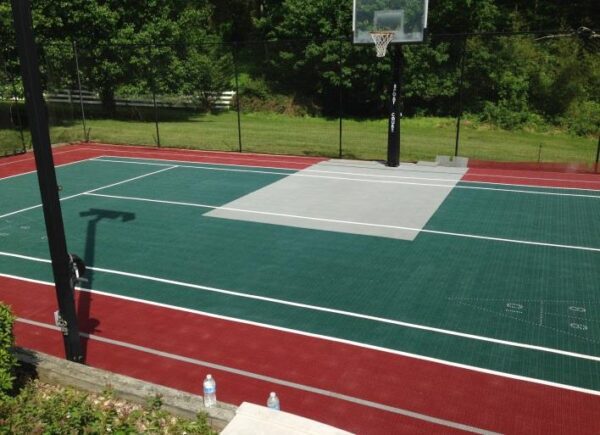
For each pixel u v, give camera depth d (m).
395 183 15.88
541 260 10.03
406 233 11.51
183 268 9.75
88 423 4.90
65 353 6.75
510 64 33.22
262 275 9.41
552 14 36.44
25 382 5.88
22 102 25.08
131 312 8.11
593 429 5.55
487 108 32.84
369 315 7.95
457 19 33.94
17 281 9.24
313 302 8.38
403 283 9.05
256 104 38.28
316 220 12.41
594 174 17.05
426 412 5.81
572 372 6.53
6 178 16.69
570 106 31.78
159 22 30.56
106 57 29.55
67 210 13.31
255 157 20.02
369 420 5.70
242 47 45.72
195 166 18.45
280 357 6.87
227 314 8.02
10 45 23.67
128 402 5.48
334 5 34.53
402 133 29.41
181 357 6.91
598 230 11.72
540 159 21.27
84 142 23.16
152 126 29.88
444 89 33.88
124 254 10.44
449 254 10.33
